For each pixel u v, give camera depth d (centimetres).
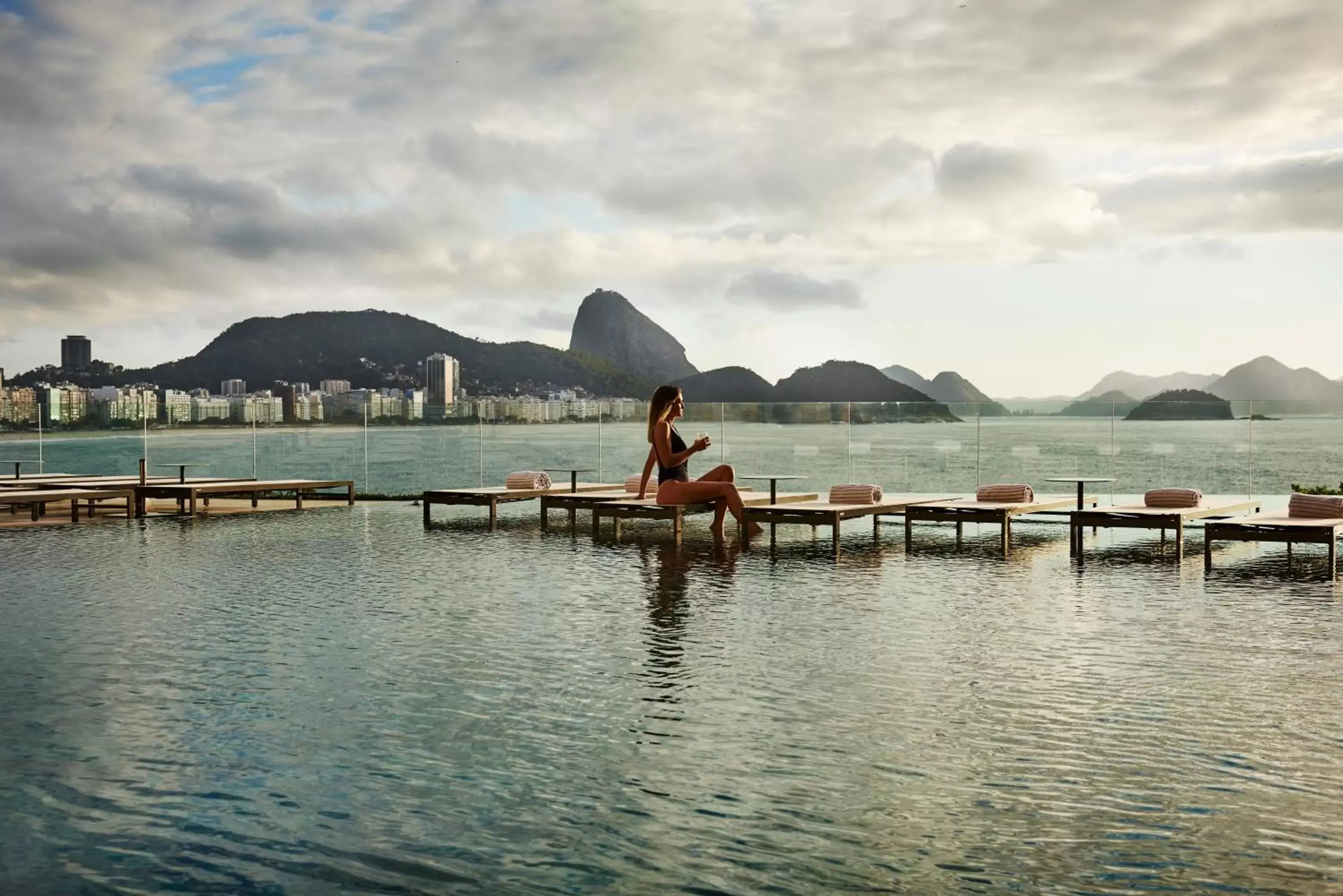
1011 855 271
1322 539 791
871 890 251
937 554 918
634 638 546
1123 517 930
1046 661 488
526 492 1223
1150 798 309
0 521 1275
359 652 514
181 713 407
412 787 323
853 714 399
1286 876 258
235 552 941
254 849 279
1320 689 435
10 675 469
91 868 269
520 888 254
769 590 707
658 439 1043
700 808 303
